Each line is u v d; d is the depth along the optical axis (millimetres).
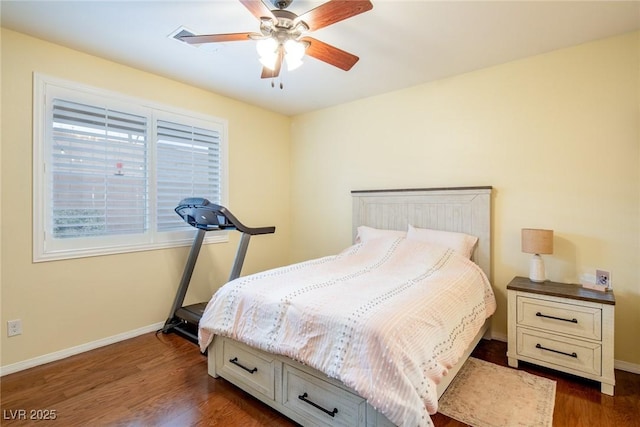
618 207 2336
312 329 1639
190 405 1908
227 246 3705
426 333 1586
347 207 3891
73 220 2543
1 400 1942
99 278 2684
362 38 2350
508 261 2793
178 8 1995
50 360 2412
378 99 3586
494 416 1795
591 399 1952
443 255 2639
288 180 4449
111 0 1908
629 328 2299
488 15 2057
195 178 3385
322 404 1632
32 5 1951
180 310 3025
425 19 2100
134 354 2545
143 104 2943
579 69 2457
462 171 3023
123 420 1771
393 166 3480
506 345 2732
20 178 2283
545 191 2611
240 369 2033
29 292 2330
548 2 1929
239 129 3803
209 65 2820
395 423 1297
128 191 2863
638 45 2252
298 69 2904
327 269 2561
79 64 2553
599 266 2400
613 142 2346
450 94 3078
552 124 2574
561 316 2164
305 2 1911
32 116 2328
